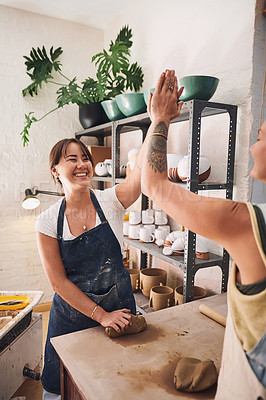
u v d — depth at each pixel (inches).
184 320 46.0
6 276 101.6
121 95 73.0
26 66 99.3
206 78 54.8
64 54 105.7
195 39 70.6
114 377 32.2
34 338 67.1
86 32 109.0
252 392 19.6
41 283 106.8
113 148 84.5
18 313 60.1
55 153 48.8
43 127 104.0
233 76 61.6
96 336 40.9
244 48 59.0
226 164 64.9
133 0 92.0
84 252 48.1
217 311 49.2
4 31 95.2
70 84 92.3
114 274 50.5
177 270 81.6
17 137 100.1
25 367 63.1
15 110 99.0
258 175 22.3
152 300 69.7
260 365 19.3
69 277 49.1
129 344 38.8
